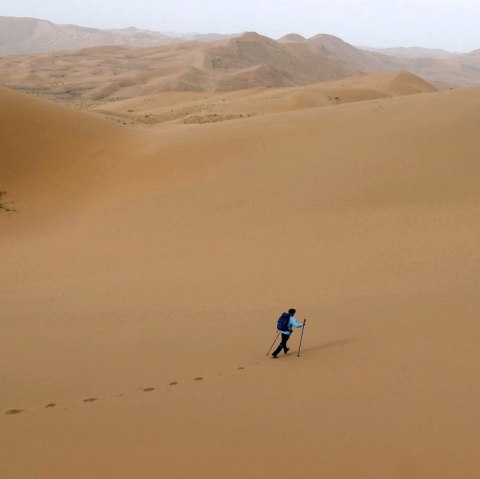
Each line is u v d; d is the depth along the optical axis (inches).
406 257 663.1
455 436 228.7
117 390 335.0
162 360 403.2
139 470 203.5
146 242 848.9
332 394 293.9
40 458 215.5
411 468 203.0
